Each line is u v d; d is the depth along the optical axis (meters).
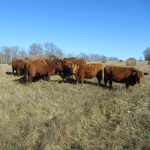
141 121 12.65
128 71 19.83
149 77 23.91
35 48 82.56
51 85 20.75
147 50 84.31
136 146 10.80
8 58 86.44
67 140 11.56
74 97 17.53
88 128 12.56
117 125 12.44
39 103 15.90
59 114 13.80
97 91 19.09
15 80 23.09
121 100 15.48
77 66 21.17
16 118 13.68
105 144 11.16
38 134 11.88
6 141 11.23
